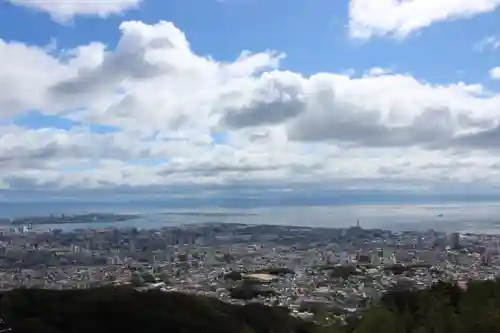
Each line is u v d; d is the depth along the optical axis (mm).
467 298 23562
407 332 21141
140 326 25297
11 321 23938
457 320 20906
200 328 26203
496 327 19391
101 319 25469
